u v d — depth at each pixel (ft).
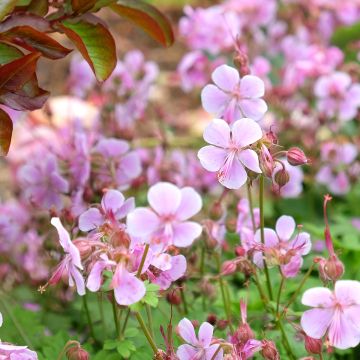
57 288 2.66
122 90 3.11
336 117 3.22
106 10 6.53
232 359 1.95
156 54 6.00
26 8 2.15
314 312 1.94
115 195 2.11
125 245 1.93
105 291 2.12
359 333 1.94
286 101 3.29
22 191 3.05
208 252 2.35
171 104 5.03
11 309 2.48
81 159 2.54
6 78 2.05
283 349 2.24
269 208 3.10
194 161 3.03
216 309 2.41
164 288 2.06
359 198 3.13
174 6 6.81
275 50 3.95
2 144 2.08
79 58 3.19
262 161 2.04
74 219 2.31
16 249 2.89
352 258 2.52
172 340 2.15
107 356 2.23
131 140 2.94
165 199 1.94
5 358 2.02
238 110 2.23
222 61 3.27
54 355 2.30
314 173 3.19
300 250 2.11
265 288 2.39
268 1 3.79
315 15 3.93
